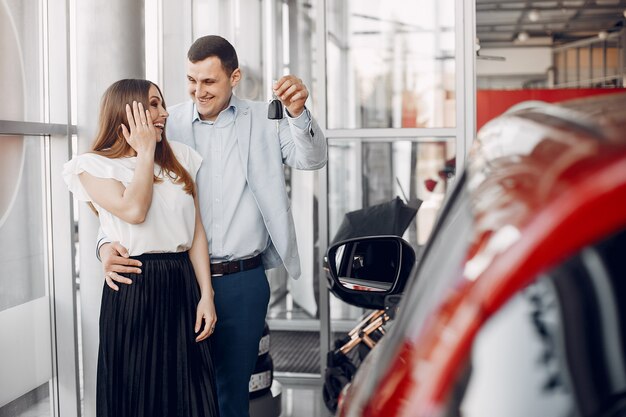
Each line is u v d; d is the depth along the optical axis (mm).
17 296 3471
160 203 2777
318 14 5176
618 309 670
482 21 13789
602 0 12352
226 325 3061
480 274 702
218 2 5301
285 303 5980
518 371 688
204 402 2826
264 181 3098
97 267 3855
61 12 3756
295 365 5422
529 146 833
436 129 5078
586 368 675
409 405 747
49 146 3779
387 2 5109
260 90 5648
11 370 3418
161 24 5250
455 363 706
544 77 15242
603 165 667
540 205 683
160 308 2762
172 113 3178
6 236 3371
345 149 5172
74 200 4098
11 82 3416
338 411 1250
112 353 2756
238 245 3057
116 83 2826
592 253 670
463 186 912
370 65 5148
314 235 5715
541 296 681
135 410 2756
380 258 2230
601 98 979
